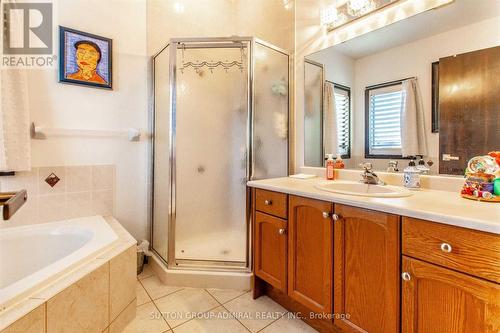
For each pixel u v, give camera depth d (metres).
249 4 2.46
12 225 1.70
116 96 2.13
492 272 0.76
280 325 1.46
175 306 1.62
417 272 0.93
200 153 2.12
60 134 1.87
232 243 2.04
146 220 2.31
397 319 0.99
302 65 2.13
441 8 1.39
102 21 2.06
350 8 1.77
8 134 1.58
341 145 1.87
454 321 0.84
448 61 1.36
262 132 2.06
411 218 0.94
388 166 1.62
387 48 1.61
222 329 1.42
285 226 1.48
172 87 1.97
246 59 2.02
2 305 0.86
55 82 1.86
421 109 1.47
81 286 1.10
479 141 1.25
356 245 1.14
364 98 1.73
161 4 2.30
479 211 0.88
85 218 1.95
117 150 2.15
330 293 1.25
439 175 1.39
